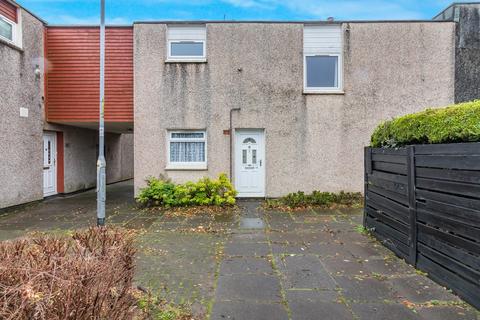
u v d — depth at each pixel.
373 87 9.22
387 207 5.06
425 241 4.00
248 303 3.27
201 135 9.40
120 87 9.45
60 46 9.42
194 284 3.72
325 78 9.55
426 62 9.19
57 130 10.14
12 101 7.99
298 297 3.40
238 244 5.28
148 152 9.23
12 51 7.96
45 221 6.99
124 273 2.52
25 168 8.58
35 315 1.72
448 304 3.23
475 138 3.28
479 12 9.36
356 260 4.52
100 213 6.23
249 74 9.22
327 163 9.28
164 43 9.18
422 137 4.16
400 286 3.66
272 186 9.30
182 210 8.07
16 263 2.15
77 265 2.15
